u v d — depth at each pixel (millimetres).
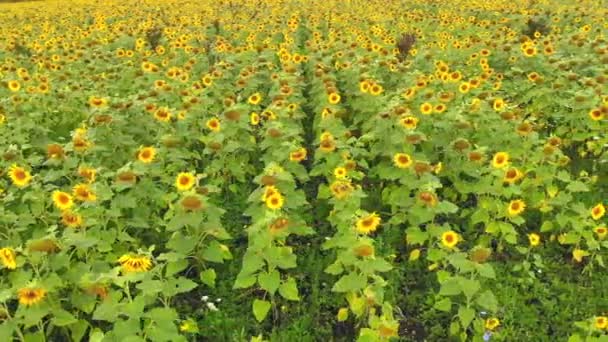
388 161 8102
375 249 6934
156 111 8594
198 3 29312
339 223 6250
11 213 6102
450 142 7980
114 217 6316
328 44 14344
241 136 8703
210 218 5941
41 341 4828
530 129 7688
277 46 15336
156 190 6922
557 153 7293
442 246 6109
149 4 29453
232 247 7121
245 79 11000
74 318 4910
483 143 8172
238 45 16500
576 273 6586
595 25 16719
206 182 8484
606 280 6363
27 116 9531
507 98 10609
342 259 5266
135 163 6828
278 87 10812
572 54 12711
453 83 10125
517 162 7930
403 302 6184
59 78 12055
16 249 4883
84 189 5871
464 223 7469
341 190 6312
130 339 4176
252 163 9297
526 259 6691
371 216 5422
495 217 6629
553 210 7383
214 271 6320
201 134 9039
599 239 6492
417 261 6727
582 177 7523
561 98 10016
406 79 10688
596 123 8617
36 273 4977
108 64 13477
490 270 5141
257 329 5750
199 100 9375
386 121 8086
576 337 5023
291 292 5516
